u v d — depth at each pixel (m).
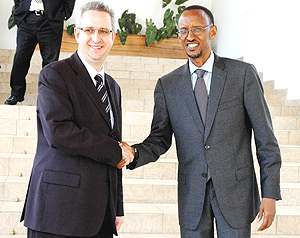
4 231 3.22
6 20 7.37
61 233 1.86
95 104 1.98
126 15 7.45
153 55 7.35
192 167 2.15
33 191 1.93
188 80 2.19
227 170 2.10
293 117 5.07
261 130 2.10
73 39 7.13
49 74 1.92
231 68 2.16
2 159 3.82
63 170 1.89
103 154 1.90
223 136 2.11
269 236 3.36
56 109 1.87
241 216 2.09
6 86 6.12
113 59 7.00
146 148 2.22
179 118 2.19
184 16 2.13
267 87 5.93
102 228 2.03
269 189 2.07
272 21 6.10
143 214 3.32
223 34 7.71
